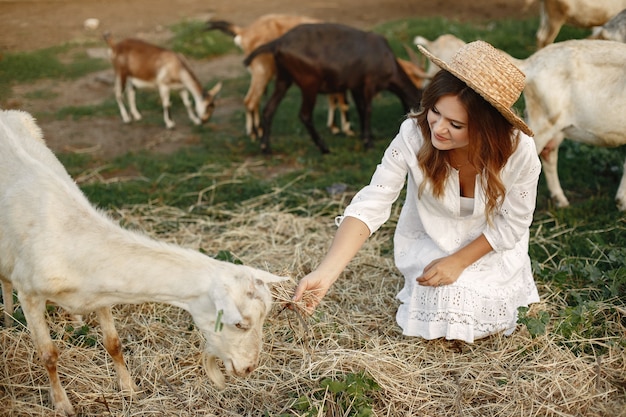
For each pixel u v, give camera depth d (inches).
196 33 449.7
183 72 309.3
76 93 361.1
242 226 203.8
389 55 275.3
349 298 164.7
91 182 242.5
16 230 116.3
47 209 115.5
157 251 111.0
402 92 283.4
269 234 199.3
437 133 113.4
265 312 108.2
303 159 265.6
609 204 206.7
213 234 199.9
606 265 174.4
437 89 110.7
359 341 146.6
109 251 112.0
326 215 213.3
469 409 127.9
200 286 107.3
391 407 128.5
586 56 186.9
